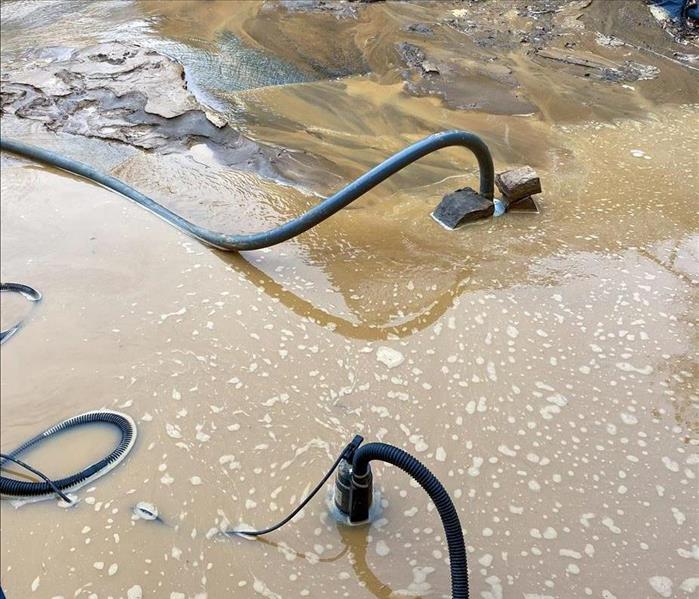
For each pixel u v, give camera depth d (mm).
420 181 3244
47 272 2805
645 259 2707
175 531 1928
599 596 1755
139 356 2416
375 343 2420
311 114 3791
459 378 2285
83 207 3170
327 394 2256
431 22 4723
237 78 4160
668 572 1794
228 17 4953
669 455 2049
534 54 4305
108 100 3885
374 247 2842
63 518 1972
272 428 2162
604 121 3652
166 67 4148
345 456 1751
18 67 4266
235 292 2645
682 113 3699
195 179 3305
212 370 2348
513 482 1997
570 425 2135
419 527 1902
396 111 3793
